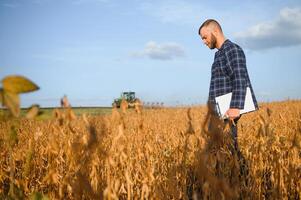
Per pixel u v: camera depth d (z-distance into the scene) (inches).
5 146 137.6
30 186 127.0
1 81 28.8
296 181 127.7
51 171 60.2
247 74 172.2
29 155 53.9
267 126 69.2
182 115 528.7
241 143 196.4
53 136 64.9
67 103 42.6
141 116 62.1
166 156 175.5
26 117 33.6
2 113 32.7
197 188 131.4
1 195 76.2
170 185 94.3
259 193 121.7
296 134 82.4
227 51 173.6
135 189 114.9
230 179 111.0
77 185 44.9
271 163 130.1
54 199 89.1
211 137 39.7
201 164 40.4
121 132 60.5
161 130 312.2
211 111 39.2
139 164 118.1
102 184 79.5
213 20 183.3
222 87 174.9
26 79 28.9
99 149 53.5
